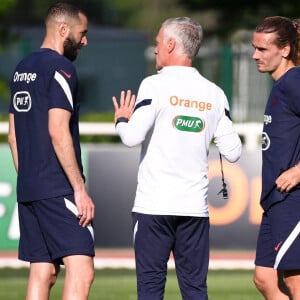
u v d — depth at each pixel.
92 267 21.11
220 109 21.41
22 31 77.50
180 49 21.11
